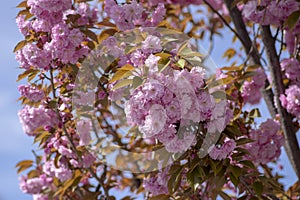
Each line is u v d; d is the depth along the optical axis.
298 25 4.38
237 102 4.19
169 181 3.42
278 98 4.38
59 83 3.81
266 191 3.74
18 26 3.66
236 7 4.76
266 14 4.33
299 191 4.34
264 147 4.10
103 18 4.05
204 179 3.33
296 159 4.27
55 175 4.55
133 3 3.63
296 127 4.38
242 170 3.42
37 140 4.04
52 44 3.52
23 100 3.85
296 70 4.44
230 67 4.34
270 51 4.46
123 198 4.59
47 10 3.56
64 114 3.91
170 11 5.30
